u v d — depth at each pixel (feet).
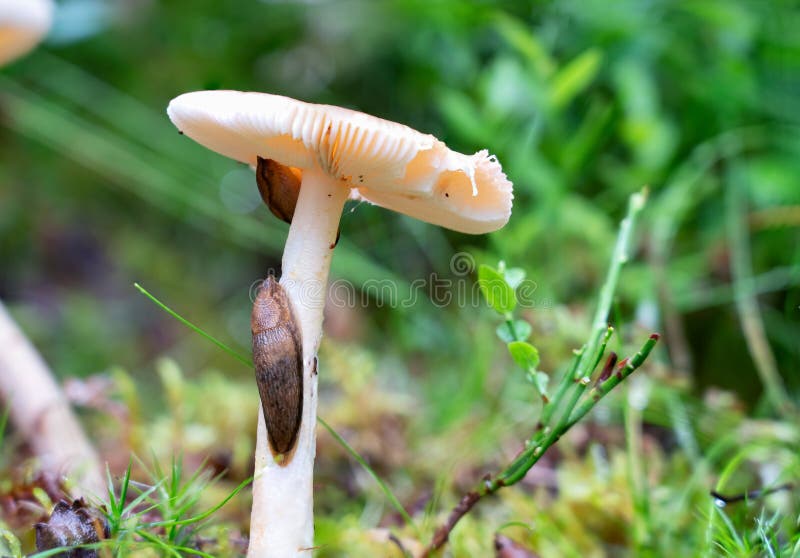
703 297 1.39
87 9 1.99
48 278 2.20
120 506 0.84
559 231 1.43
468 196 0.85
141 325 2.11
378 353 1.75
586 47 1.66
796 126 1.58
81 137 1.77
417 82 1.98
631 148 1.74
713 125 1.68
